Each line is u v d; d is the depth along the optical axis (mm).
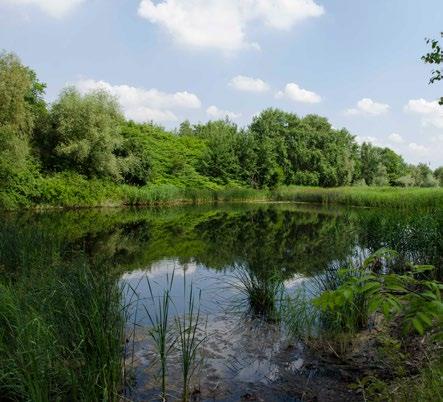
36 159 24500
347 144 61156
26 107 23953
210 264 8375
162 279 7086
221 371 3576
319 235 12891
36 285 4680
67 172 24891
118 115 28406
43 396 2543
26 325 2916
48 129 25875
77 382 2840
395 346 3559
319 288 5621
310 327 4246
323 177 52656
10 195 20469
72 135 26078
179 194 31219
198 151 39656
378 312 4812
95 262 8086
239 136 42562
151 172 31500
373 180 59062
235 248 10359
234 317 4961
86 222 16156
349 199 30578
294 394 3193
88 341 3135
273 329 4547
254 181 41219
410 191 28344
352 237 9617
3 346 3008
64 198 22984
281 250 9945
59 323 3494
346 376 3420
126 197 26891
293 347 4051
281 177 42406
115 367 3084
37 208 21891
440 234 6906
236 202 33844
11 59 21594
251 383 3373
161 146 36219
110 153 26969
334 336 4188
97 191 25109
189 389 3271
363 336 4180
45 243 7504
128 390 3254
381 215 10430
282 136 53812
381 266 6863
